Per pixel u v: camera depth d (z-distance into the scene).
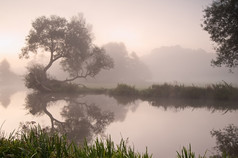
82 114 14.23
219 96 22.55
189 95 24.66
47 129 9.77
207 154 6.59
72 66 38.28
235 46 23.58
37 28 35.53
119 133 9.30
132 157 4.20
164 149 7.12
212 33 24.16
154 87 28.06
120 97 26.17
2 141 4.86
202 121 11.88
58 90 33.56
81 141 7.81
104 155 4.11
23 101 21.41
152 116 13.45
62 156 4.57
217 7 23.62
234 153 6.70
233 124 11.09
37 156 4.15
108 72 78.06
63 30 36.56
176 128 10.21
